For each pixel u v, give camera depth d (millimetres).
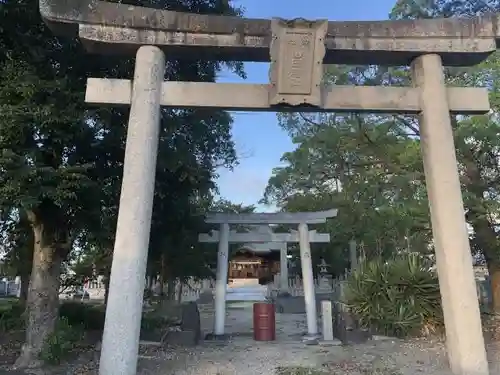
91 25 6809
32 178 6742
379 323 11820
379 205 17922
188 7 9453
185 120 9859
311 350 10156
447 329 6641
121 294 6094
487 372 6277
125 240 6262
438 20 7316
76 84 7945
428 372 7441
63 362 7992
